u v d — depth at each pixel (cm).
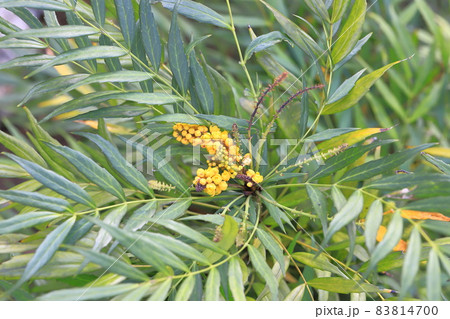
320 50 90
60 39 91
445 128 121
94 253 73
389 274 98
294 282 101
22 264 81
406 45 127
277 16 89
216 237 79
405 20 138
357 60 127
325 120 119
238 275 78
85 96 85
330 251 97
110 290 73
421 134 119
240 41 138
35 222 79
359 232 94
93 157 98
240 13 140
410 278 72
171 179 85
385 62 128
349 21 89
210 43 143
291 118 93
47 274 79
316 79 121
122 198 83
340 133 86
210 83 91
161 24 131
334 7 89
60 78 89
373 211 77
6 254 90
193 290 79
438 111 123
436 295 72
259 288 97
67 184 81
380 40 132
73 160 82
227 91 92
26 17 90
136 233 76
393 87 125
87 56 83
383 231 90
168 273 76
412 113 123
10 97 130
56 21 92
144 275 75
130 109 88
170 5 87
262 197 87
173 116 84
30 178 95
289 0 137
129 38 86
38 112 128
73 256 81
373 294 91
